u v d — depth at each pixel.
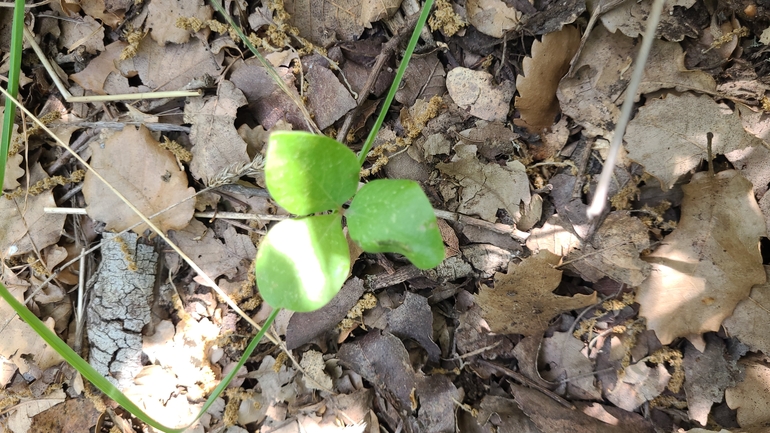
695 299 0.18
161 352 0.21
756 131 0.18
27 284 0.21
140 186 0.20
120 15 0.21
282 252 0.13
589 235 0.19
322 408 0.20
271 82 0.20
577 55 0.19
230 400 0.21
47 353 0.21
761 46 0.19
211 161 0.20
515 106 0.20
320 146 0.12
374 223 0.13
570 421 0.19
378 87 0.20
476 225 0.20
